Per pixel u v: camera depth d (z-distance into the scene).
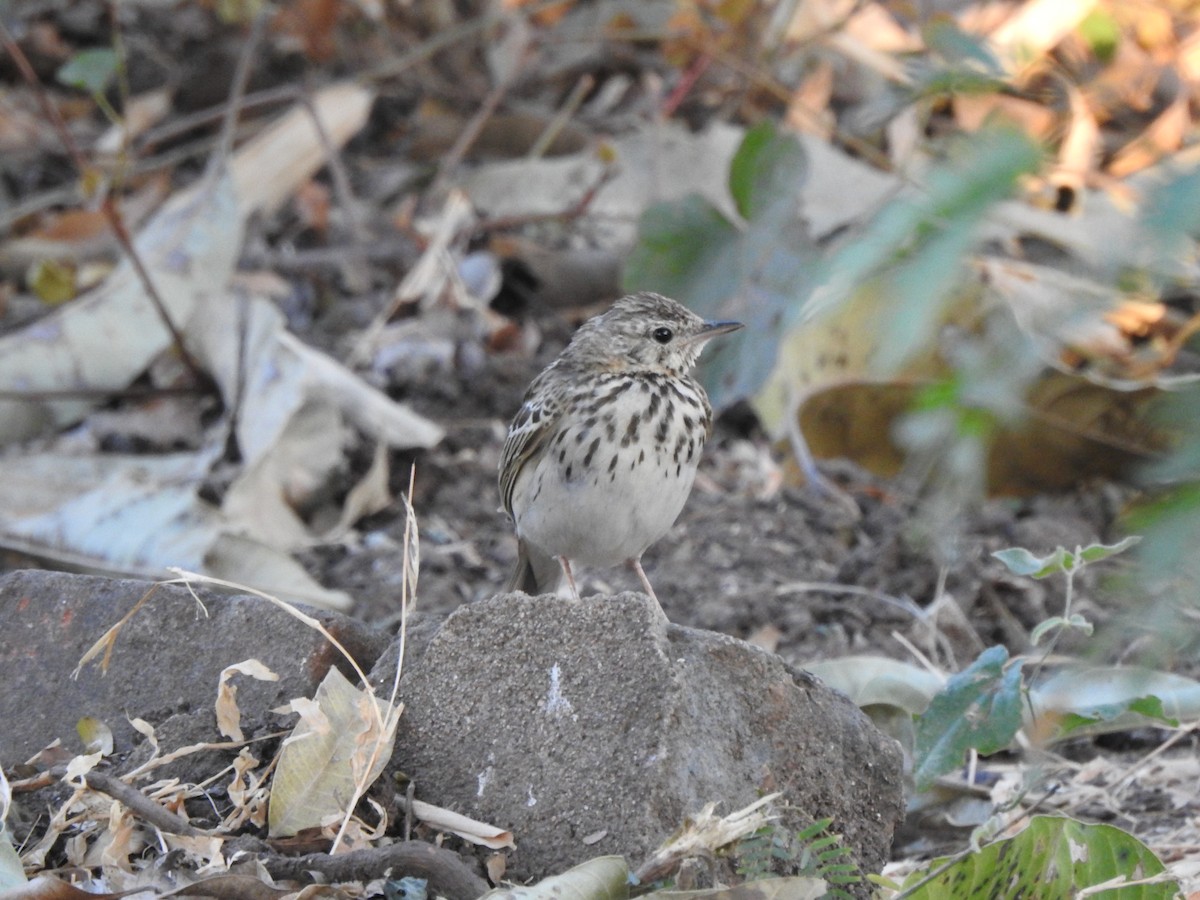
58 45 19.91
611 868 6.01
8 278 17.00
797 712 6.87
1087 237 12.80
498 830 6.50
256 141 17.56
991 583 11.74
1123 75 14.38
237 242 15.38
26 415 14.71
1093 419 12.09
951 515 6.46
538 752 6.61
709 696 6.68
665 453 9.90
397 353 15.12
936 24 8.23
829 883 6.42
